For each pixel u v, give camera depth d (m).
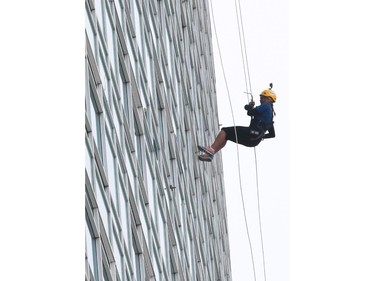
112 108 40.56
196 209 65.00
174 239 52.12
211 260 70.44
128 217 40.59
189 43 74.50
